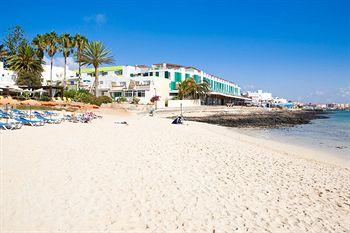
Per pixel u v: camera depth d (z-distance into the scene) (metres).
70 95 56.50
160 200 8.97
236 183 11.25
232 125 52.03
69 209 7.86
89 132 20.73
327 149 24.52
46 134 18.52
